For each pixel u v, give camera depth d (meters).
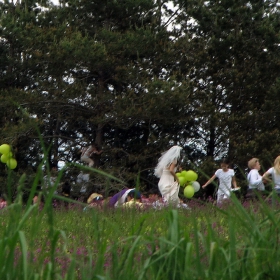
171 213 6.23
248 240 6.24
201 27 43.47
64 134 44.34
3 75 42.41
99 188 35.47
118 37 39.12
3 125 39.66
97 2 40.16
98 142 40.47
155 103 37.22
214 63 42.50
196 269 6.01
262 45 43.06
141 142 41.00
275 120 42.34
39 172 5.51
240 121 41.41
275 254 6.15
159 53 40.19
